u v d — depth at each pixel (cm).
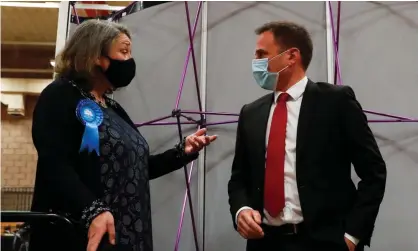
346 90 147
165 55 246
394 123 211
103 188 120
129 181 124
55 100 122
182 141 155
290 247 136
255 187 146
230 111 228
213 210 220
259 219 136
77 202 110
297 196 140
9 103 641
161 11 252
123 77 135
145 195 130
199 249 217
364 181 138
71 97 125
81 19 294
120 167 123
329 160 141
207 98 233
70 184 112
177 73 241
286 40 157
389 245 201
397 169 207
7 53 629
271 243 141
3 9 504
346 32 224
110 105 143
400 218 203
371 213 133
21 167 654
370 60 220
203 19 240
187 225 222
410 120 204
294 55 156
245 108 164
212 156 225
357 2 226
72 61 134
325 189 138
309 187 138
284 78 156
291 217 139
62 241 117
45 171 114
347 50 222
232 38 235
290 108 150
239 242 213
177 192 228
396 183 206
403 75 216
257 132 151
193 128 232
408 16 221
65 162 115
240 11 237
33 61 630
